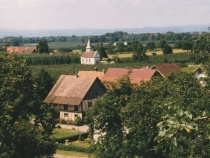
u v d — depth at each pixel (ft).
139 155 94.38
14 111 84.38
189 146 67.00
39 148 89.66
